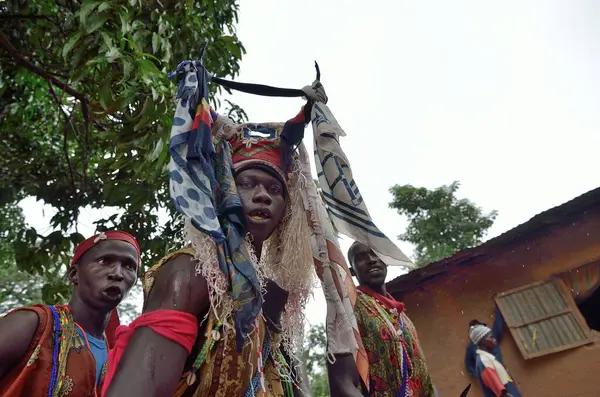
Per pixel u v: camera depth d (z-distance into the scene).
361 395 2.46
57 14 4.99
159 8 4.82
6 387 2.26
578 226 9.29
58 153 6.63
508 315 9.38
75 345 2.52
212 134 1.82
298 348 2.00
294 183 2.01
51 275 5.95
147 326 1.38
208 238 1.53
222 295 1.50
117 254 2.81
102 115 3.76
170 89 4.01
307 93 1.91
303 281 1.99
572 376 8.70
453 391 9.43
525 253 9.62
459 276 10.03
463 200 20.80
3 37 4.90
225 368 1.52
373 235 2.02
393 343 2.92
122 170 5.31
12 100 6.20
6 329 2.31
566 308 9.03
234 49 5.26
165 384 1.32
